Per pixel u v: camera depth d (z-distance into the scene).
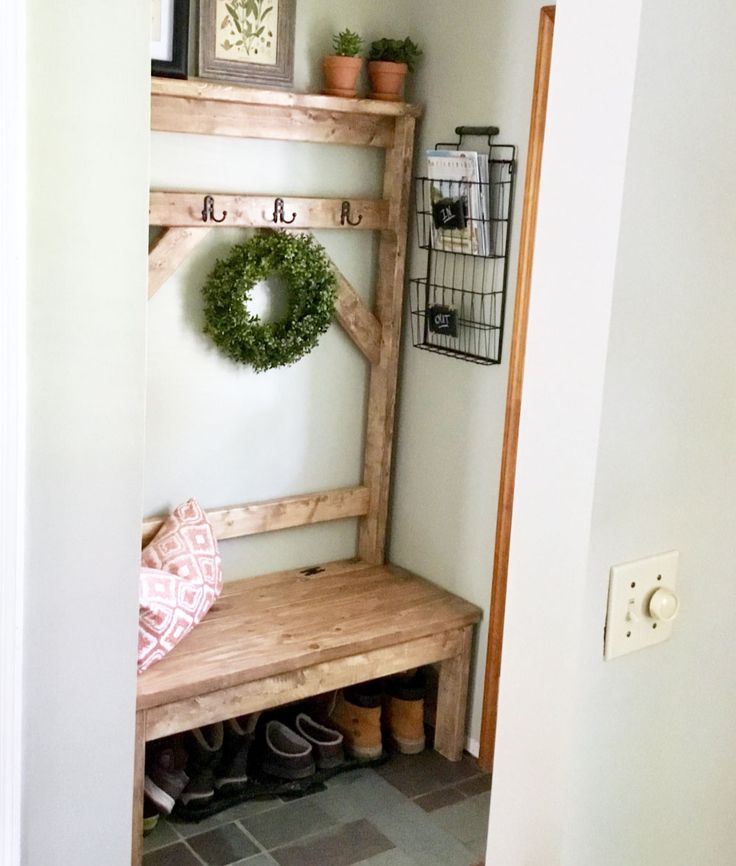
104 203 1.58
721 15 1.14
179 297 3.15
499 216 3.16
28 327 1.55
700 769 1.45
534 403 1.23
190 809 3.04
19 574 1.58
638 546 1.25
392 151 3.38
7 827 1.66
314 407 3.51
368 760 3.36
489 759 3.36
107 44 1.53
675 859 1.46
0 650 1.59
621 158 1.10
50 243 1.55
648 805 1.39
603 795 1.31
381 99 3.30
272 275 3.32
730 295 1.26
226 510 3.32
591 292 1.15
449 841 2.99
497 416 3.23
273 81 3.17
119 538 1.72
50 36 1.49
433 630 3.21
